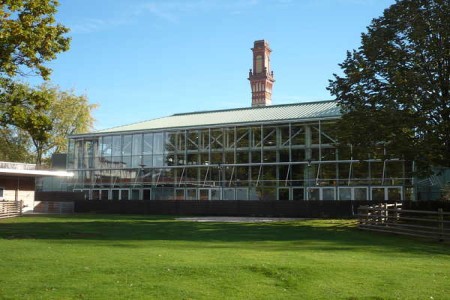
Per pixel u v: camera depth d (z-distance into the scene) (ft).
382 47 103.65
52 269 42.34
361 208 94.38
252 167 168.14
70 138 200.34
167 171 180.96
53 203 167.22
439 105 96.12
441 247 64.69
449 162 97.19
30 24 85.61
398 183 146.10
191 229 92.27
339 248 62.03
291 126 163.94
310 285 37.37
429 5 101.40
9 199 151.53
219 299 33.04
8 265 44.27
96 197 191.11
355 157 101.09
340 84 108.68
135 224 105.19
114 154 191.52
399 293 35.12
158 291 34.68
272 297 33.76
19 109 87.92
